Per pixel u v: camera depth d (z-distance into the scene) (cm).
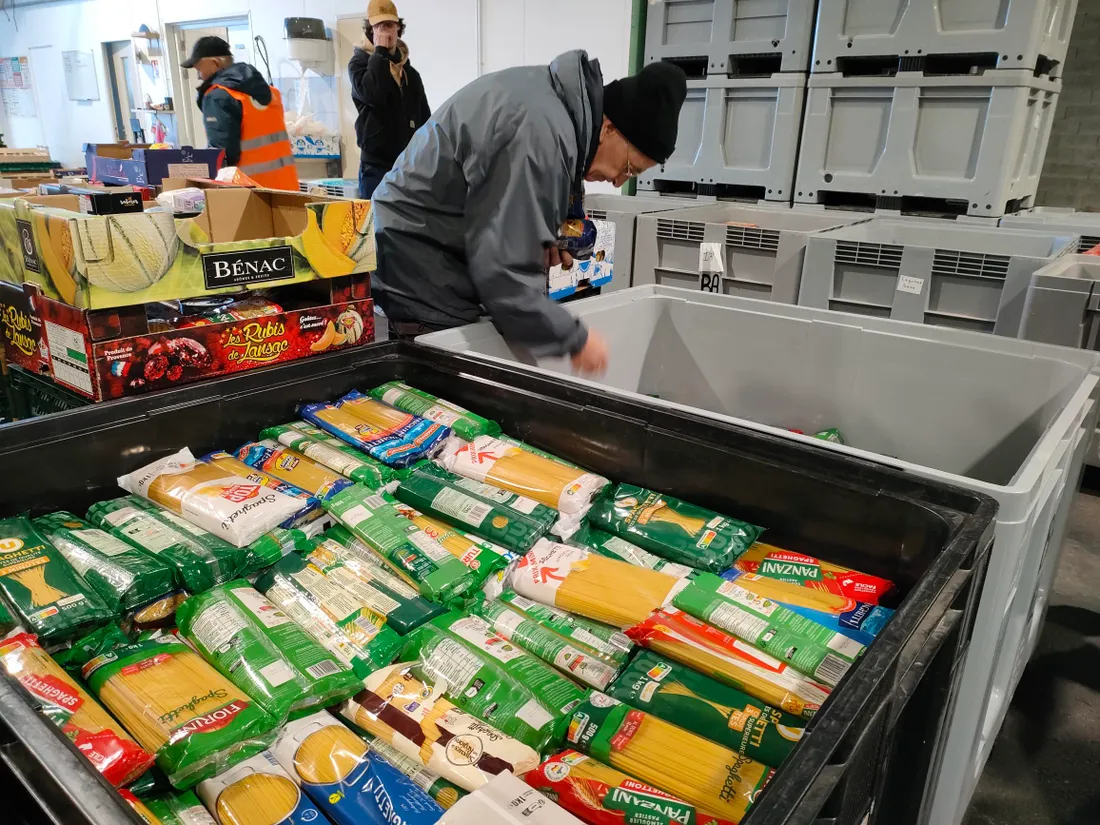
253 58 636
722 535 99
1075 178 375
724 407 206
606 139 169
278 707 74
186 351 112
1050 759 167
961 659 82
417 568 93
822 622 87
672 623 88
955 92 282
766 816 45
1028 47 264
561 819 65
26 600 79
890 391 177
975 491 86
